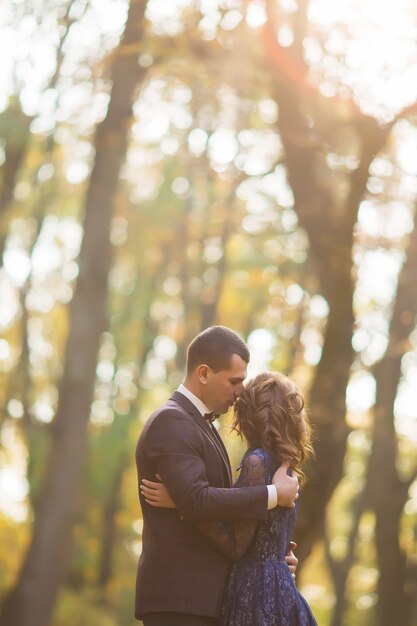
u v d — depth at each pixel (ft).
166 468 16.24
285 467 16.40
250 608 16.26
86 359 54.19
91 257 54.39
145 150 77.66
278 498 16.16
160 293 92.89
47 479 53.72
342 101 38.91
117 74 45.55
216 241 77.97
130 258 87.81
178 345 92.02
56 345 84.99
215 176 48.03
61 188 75.97
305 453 16.83
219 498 15.93
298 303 65.46
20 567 53.42
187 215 79.41
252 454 16.44
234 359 16.78
